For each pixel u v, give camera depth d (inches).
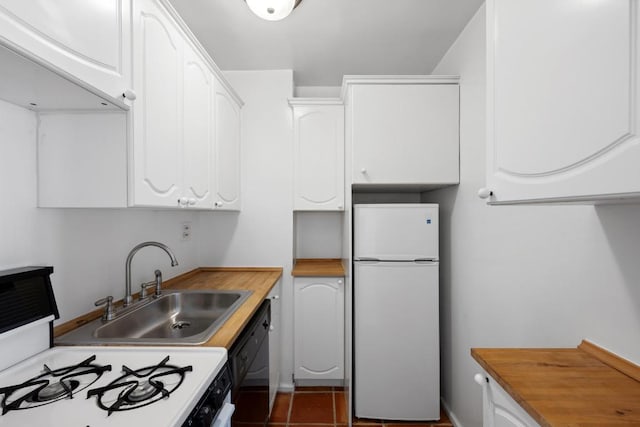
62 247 41.9
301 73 89.6
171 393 27.8
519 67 28.6
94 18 31.5
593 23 21.0
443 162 69.4
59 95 32.7
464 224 65.9
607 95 20.1
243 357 45.1
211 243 87.0
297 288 83.2
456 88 69.5
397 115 69.8
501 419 30.2
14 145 35.3
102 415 24.7
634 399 25.7
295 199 86.2
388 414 71.6
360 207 71.7
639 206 29.7
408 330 71.3
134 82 38.0
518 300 47.6
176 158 48.8
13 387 27.6
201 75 58.7
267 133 87.1
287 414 74.5
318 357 83.1
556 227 39.9
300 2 58.5
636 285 29.9
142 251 60.3
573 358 33.1
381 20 64.1
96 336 41.4
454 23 64.9
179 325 58.8
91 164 37.5
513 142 29.5
